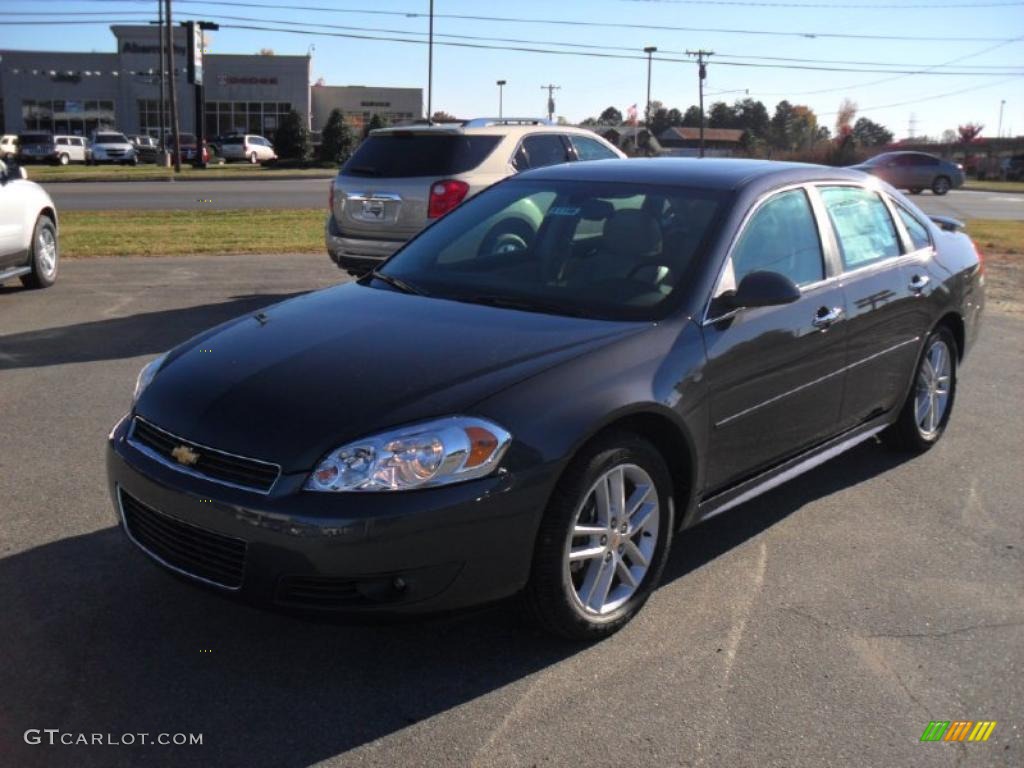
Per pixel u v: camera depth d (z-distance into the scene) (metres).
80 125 71.75
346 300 4.15
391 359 3.39
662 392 3.47
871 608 3.77
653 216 4.23
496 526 3.04
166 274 11.66
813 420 4.43
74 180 33.91
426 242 4.74
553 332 3.60
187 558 3.21
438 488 2.96
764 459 4.16
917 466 5.41
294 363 3.42
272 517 2.93
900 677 3.28
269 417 3.13
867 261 4.84
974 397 6.87
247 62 72.50
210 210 20.73
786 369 4.12
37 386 6.57
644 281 3.93
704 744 2.90
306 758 2.80
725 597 3.83
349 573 2.91
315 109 80.06
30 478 4.89
